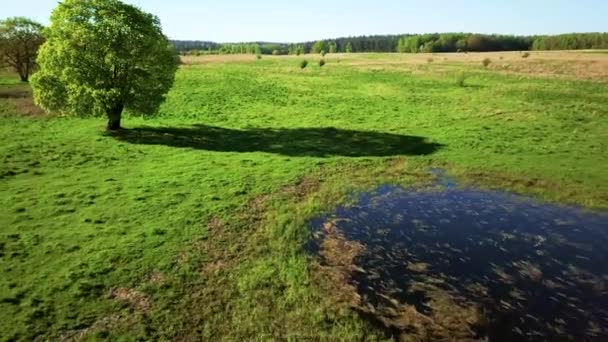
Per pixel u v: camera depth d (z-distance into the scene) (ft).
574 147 115.55
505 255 61.57
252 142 123.95
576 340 44.37
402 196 84.69
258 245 63.72
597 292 52.42
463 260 60.23
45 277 54.24
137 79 120.06
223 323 47.03
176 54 127.44
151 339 44.42
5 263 57.06
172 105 173.99
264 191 85.35
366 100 189.57
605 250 62.80
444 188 88.84
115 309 48.83
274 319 47.67
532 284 54.19
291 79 257.55
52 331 45.14
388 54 561.84
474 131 134.31
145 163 101.04
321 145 121.19
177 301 50.47
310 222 72.33
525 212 76.84
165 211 74.23
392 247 63.98
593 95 184.85
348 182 91.91
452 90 211.61
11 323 45.91
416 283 54.39
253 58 469.16
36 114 150.41
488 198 83.46
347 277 55.57
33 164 98.58
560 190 86.43
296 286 53.36
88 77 114.32
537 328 46.14
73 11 112.47
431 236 67.62
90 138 120.57
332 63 371.35
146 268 56.80
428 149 116.47
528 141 122.42
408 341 44.39
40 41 234.17
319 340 44.68
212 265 57.98
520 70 279.08
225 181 89.86
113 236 65.00
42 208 74.59
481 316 47.96
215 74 274.57
